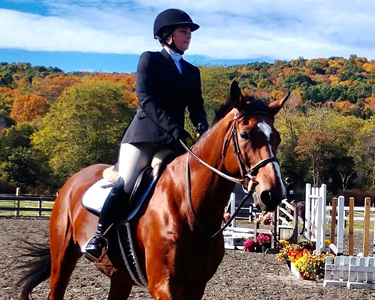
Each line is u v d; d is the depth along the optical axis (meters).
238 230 13.80
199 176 3.33
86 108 40.44
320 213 9.46
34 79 89.25
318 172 39.59
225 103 3.39
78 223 4.09
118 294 4.21
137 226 3.53
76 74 114.38
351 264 7.71
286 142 40.53
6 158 37.06
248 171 2.99
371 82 82.81
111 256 3.80
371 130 41.69
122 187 3.62
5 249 10.02
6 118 65.06
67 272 4.41
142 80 3.57
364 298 6.96
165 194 3.44
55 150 40.22
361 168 40.50
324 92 73.19
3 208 19.31
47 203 26.06
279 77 84.62
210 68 32.34
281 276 8.52
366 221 8.62
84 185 4.31
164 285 3.27
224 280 7.92
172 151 3.74
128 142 3.66
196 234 3.30
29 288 4.56
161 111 3.46
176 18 3.70
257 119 3.04
